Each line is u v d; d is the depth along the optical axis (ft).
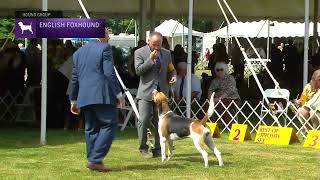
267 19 78.43
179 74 40.73
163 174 24.29
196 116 39.81
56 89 41.04
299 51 65.67
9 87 44.83
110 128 23.94
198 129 25.52
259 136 34.24
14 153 29.73
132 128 40.73
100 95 23.29
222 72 39.60
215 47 51.78
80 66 23.81
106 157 28.50
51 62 41.88
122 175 23.99
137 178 23.44
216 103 39.14
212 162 27.22
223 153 30.09
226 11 73.56
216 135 36.01
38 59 43.75
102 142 24.06
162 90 27.81
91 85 23.40
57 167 25.84
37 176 23.80
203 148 25.55
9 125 42.73
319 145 31.96
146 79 27.55
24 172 24.71
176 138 26.35
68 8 71.46
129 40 108.99
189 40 37.78
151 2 63.93
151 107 27.91
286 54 60.75
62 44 43.37
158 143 28.43
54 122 41.57
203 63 121.70
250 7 70.64
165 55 27.91
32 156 28.89
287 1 66.90
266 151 30.86
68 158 28.30
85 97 23.45
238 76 62.64
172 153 27.27
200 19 77.97
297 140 33.99
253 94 57.93
